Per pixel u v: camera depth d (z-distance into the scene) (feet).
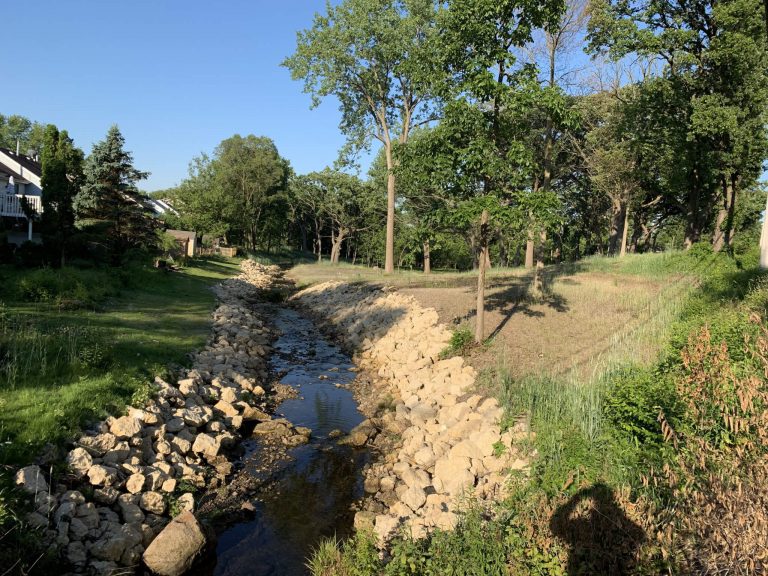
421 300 65.21
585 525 16.78
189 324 53.06
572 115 36.55
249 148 226.17
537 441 23.56
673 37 70.33
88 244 79.15
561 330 44.65
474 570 16.24
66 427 23.79
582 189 123.03
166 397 31.53
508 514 19.43
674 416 20.40
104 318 47.21
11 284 49.21
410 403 37.42
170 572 19.43
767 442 14.39
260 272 145.48
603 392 25.72
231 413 34.42
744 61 66.28
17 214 101.81
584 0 55.67
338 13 98.78
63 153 73.20
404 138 108.68
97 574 18.17
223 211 183.73
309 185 201.77
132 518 21.29
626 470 19.40
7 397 24.70
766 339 19.66
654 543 14.87
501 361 38.22
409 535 19.93
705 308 39.75
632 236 138.72
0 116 224.12
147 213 96.32
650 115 81.15
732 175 78.18
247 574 20.17
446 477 25.79
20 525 17.80
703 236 127.54
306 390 43.88
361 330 63.21
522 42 37.19
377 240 179.83
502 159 37.09
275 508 25.00
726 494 13.20
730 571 12.51
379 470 28.78
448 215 37.11
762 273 47.21
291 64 102.99
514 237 59.26
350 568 18.39
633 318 45.29
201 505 24.49
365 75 104.12
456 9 35.96
